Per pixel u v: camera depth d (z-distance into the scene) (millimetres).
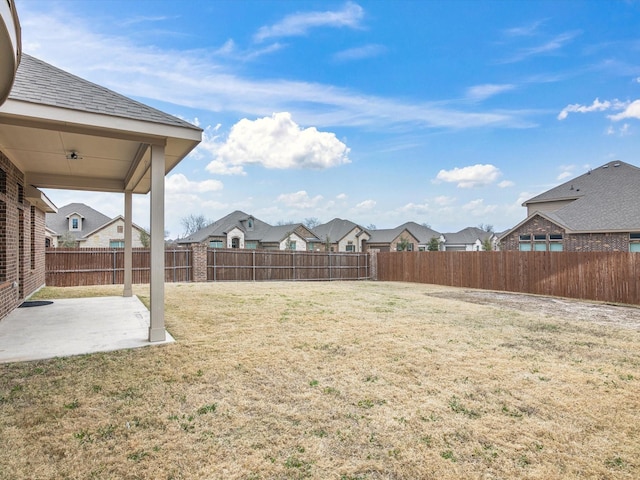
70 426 2996
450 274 16156
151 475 2414
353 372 4402
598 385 4117
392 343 5707
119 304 8867
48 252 13383
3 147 6461
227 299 10383
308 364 4648
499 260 14195
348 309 8906
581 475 2514
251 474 2455
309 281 18672
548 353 5340
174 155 6551
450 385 4059
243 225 38344
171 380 4020
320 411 3375
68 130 4984
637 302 10383
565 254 12148
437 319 7770
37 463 2508
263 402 3537
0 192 6762
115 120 5043
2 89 3590
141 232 32406
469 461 2652
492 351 5383
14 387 3736
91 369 4285
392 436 2969
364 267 20688
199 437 2887
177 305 9109
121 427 3004
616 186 20250
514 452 2777
